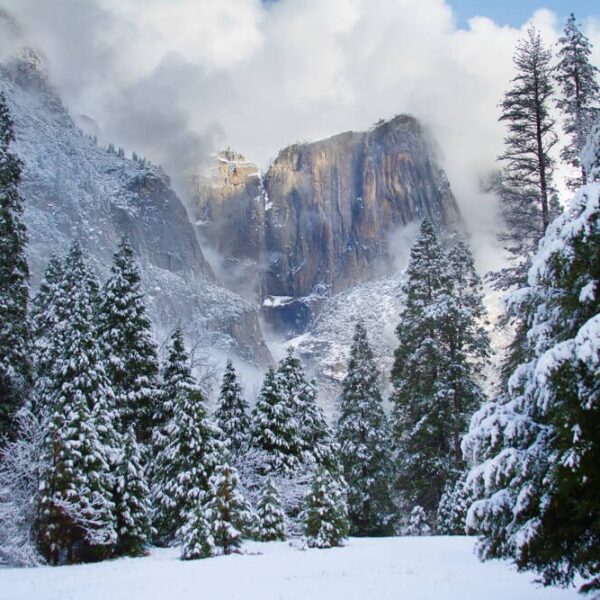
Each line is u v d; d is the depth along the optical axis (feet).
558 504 30.55
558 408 30.50
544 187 78.54
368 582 50.62
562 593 42.24
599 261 30.48
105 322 107.55
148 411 105.70
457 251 128.36
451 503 106.32
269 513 98.02
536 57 81.15
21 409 84.48
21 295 90.02
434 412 116.26
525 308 36.19
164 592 49.08
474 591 44.52
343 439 144.15
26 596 48.73
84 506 74.13
